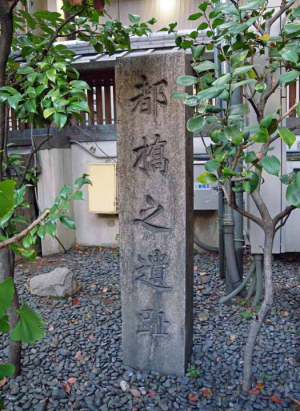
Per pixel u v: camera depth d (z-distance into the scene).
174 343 2.28
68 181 5.21
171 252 2.25
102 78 5.09
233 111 1.83
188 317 2.36
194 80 1.80
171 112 2.14
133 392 2.12
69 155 5.27
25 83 1.97
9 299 0.70
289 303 3.32
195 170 4.72
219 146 2.07
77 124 5.19
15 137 5.14
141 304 2.33
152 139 2.19
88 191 5.25
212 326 2.93
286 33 1.97
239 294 3.46
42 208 4.80
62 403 2.04
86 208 5.39
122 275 2.35
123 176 2.28
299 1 4.23
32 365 2.39
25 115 2.11
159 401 2.05
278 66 1.97
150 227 2.27
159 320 2.30
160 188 2.22
